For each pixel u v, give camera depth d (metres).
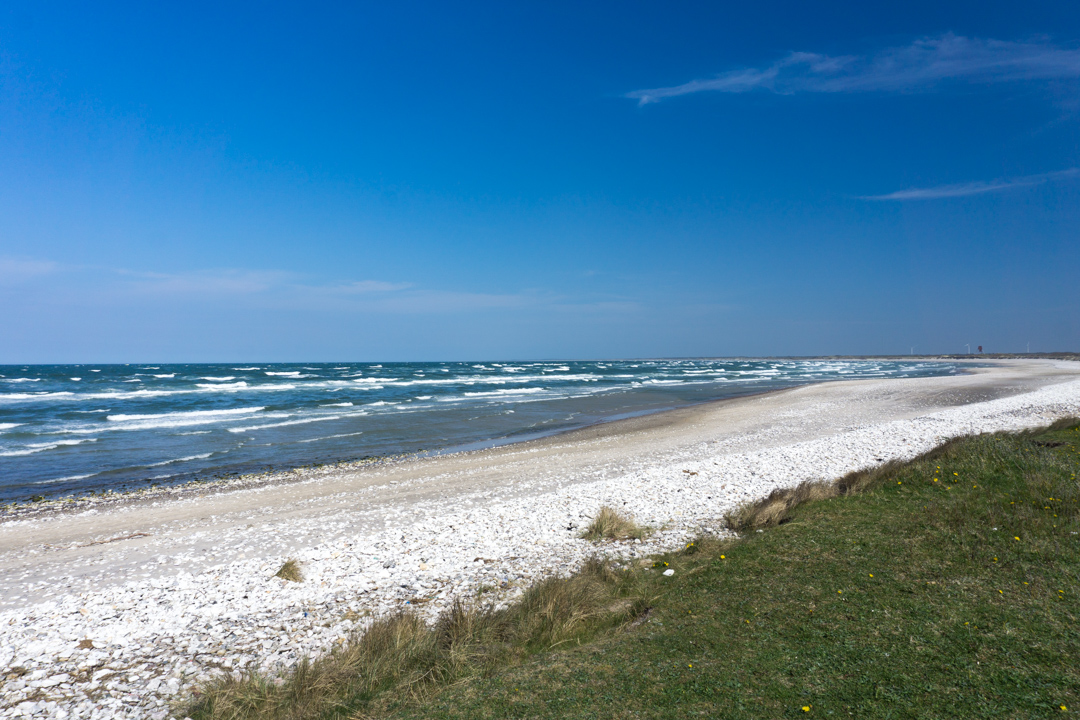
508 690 5.17
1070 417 17.25
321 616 7.89
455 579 8.96
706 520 11.17
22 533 13.41
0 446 25.08
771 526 9.80
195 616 8.03
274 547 11.41
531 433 28.09
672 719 4.42
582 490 14.37
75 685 6.21
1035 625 5.37
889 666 4.89
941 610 5.83
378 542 11.05
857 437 18.95
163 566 10.55
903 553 7.56
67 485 18.55
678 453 20.08
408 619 7.00
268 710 5.42
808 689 4.66
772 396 41.97
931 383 46.44
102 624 7.79
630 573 8.19
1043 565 6.71
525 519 12.03
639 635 6.05
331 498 15.92
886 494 10.86
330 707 5.33
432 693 5.39
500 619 6.86
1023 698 4.30
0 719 5.55
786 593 6.70
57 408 38.00
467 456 21.97
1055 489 9.59
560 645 6.16
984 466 11.67
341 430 29.25
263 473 20.00
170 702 5.84
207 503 15.92
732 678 4.94
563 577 8.47
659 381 70.94
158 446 25.11
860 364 162.12
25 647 7.10
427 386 59.88
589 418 33.31
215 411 36.84
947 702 4.33
